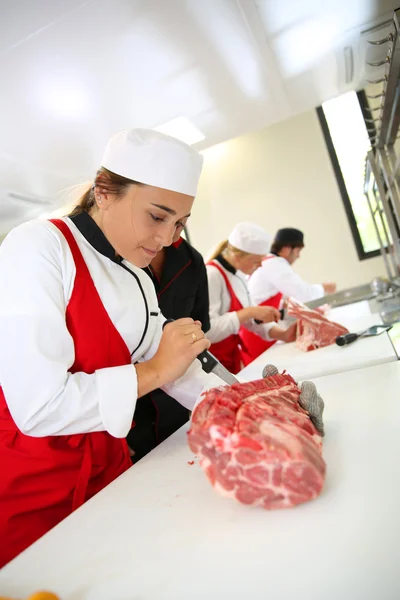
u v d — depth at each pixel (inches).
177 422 55.6
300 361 56.5
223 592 19.1
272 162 178.4
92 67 60.3
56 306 31.9
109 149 35.2
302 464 23.4
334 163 171.6
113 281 37.8
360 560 18.7
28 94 63.9
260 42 62.7
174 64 64.0
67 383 30.5
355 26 62.3
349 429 31.3
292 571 19.2
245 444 24.0
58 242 34.3
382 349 50.1
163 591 20.1
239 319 74.5
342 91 91.4
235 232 86.8
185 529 24.6
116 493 31.0
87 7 48.2
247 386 31.4
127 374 32.5
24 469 32.6
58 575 22.9
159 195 33.0
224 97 80.1
